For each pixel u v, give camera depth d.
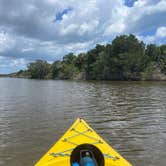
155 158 8.72
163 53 91.81
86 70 109.44
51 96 29.95
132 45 85.62
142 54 86.12
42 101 24.67
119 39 86.56
